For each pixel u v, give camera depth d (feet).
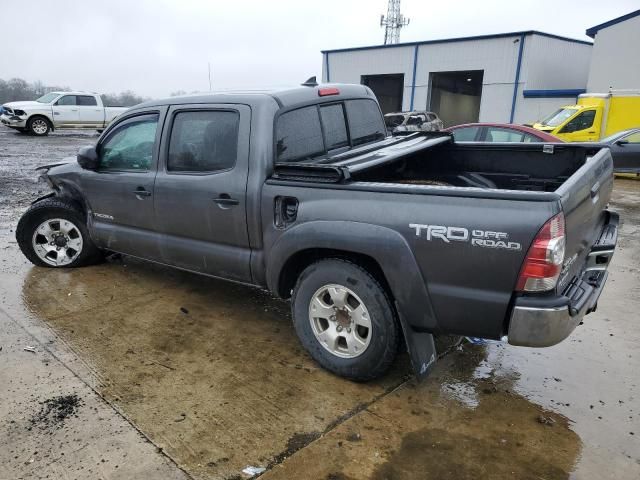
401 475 8.49
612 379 11.38
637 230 24.93
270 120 11.69
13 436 9.21
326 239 10.32
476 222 8.80
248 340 12.94
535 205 8.40
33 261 17.53
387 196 9.75
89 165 15.17
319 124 13.24
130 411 9.98
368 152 13.43
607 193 12.59
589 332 13.65
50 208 16.87
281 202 11.24
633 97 50.49
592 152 13.41
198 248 13.23
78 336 12.92
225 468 8.57
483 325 9.18
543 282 8.50
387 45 97.50
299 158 12.53
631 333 13.61
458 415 10.05
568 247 9.21
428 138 15.11
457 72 93.04
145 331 13.30
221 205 12.27
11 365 11.47
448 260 9.14
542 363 12.05
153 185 13.75
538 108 81.35
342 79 105.91
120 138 14.87
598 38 71.67
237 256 12.44
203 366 11.68
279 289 11.76
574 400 10.59
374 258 9.83
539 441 9.33
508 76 84.12
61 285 16.19
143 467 8.55
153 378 11.14
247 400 10.41
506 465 8.73
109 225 15.66
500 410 10.23
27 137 70.95
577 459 8.89
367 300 10.23
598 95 53.01
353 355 10.80
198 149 12.85
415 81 95.76
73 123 74.49
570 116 52.44
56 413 9.86
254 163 11.62
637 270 18.70
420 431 9.56
